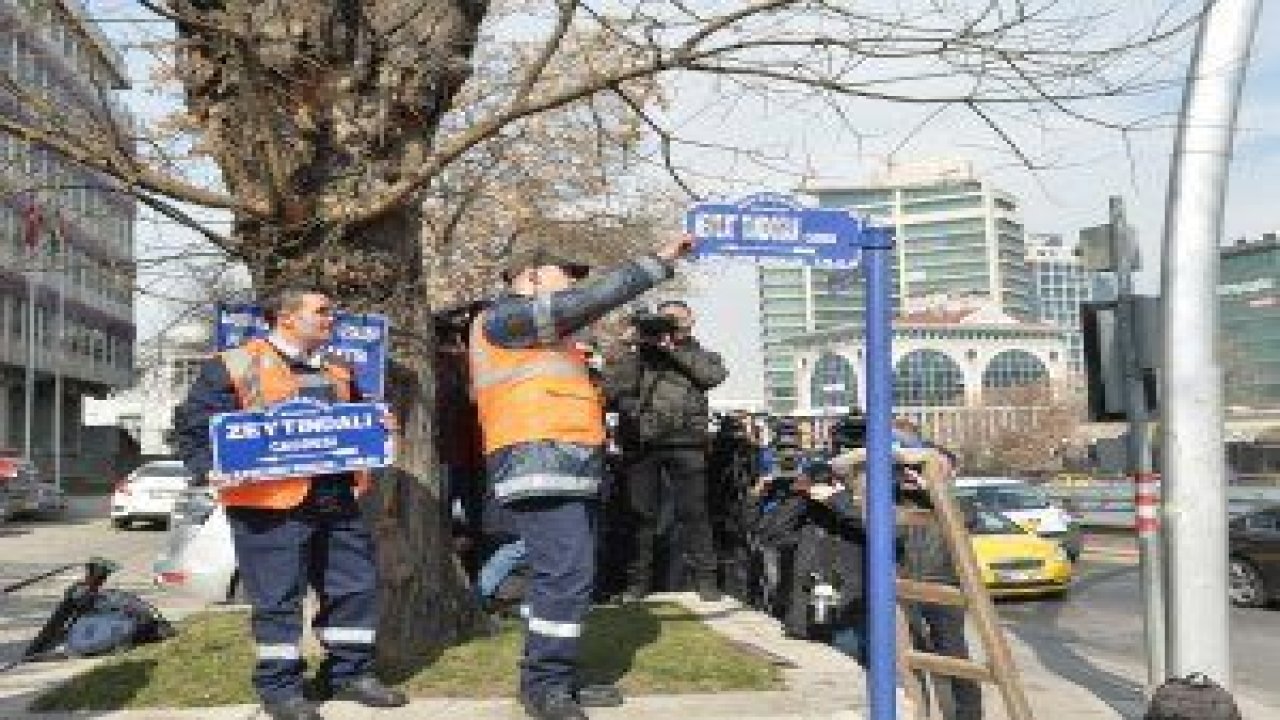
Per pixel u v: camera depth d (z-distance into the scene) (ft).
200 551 46.85
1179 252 26.78
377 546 22.67
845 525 25.61
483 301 29.94
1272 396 245.45
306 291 19.58
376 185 22.11
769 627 28.86
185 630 26.16
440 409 30.42
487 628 25.43
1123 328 27.84
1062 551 62.39
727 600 33.40
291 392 19.17
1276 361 247.91
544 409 19.02
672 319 33.32
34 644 33.68
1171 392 26.84
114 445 247.09
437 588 23.71
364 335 21.71
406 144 22.91
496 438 19.24
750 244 17.01
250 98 20.72
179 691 21.04
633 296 18.25
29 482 114.42
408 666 22.09
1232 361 247.91
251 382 19.02
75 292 216.33
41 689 24.52
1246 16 26.18
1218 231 26.73
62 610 34.19
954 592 18.75
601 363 34.04
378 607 22.52
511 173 63.41
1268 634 49.16
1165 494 26.94
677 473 33.35
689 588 35.86
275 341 19.40
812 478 25.43
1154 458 28.30
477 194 55.52
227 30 19.90
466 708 19.84
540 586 19.17
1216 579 26.50
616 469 33.42
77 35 19.97
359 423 19.08
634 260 18.33
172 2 20.29
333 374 19.88
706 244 16.89
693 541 33.53
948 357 413.18
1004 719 26.81
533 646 19.19
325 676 20.57
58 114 20.51
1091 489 129.29
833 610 26.23
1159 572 27.84
